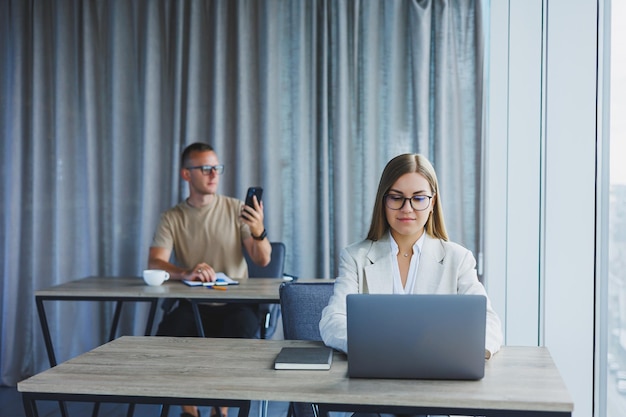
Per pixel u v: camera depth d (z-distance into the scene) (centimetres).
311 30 411
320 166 413
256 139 419
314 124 413
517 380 168
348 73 411
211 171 359
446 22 396
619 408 204
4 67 430
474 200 400
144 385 166
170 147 423
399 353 167
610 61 212
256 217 347
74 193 429
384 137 409
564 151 227
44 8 427
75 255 429
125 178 425
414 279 217
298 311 236
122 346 206
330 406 159
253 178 419
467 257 218
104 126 427
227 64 420
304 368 178
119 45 422
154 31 420
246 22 415
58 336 425
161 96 423
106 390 166
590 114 224
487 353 187
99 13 426
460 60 401
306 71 413
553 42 226
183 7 420
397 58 405
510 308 284
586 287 227
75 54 427
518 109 274
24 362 429
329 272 415
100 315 426
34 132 425
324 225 411
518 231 279
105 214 429
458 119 400
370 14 405
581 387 228
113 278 354
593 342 227
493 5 367
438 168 398
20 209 430
